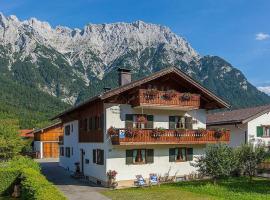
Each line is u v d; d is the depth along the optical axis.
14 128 44.19
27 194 19.47
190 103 33.44
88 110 35.97
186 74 33.56
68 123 44.62
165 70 32.50
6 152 41.22
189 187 28.91
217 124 45.06
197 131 33.97
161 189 28.52
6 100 139.75
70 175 39.22
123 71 36.25
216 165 29.30
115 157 31.39
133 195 26.17
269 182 30.95
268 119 42.72
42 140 67.31
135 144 30.64
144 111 33.09
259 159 31.22
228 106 35.66
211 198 24.02
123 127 32.03
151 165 32.88
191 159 35.00
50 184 19.88
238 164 30.77
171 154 34.03
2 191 26.05
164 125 34.09
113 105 31.80
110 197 25.70
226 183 30.70
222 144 30.50
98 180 32.88
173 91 32.69
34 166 30.55
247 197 24.08
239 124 42.56
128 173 31.72
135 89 32.22
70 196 26.39
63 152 47.94
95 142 33.88
